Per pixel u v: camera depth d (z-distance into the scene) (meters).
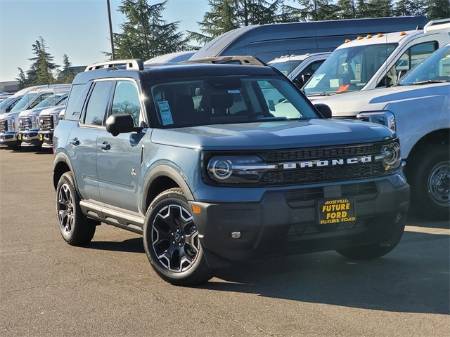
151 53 55.16
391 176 5.54
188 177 5.29
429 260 6.27
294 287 5.59
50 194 12.28
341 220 5.23
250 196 5.04
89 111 7.44
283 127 5.67
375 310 4.93
